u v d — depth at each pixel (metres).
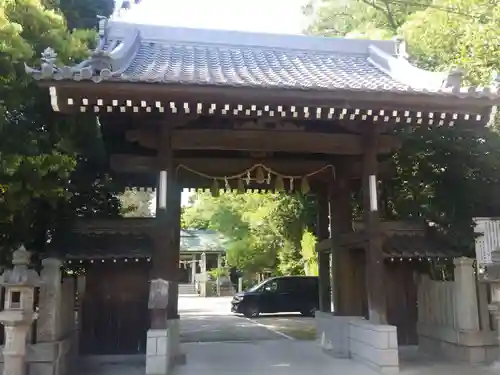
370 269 8.17
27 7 7.94
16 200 7.35
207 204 37.59
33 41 8.10
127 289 9.62
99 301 9.53
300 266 26.72
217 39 11.18
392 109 7.44
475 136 9.78
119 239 8.61
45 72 6.39
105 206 10.47
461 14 10.11
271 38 11.29
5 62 7.07
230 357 9.16
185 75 7.54
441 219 10.06
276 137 8.47
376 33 15.84
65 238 8.54
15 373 6.10
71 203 9.60
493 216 10.27
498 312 7.27
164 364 7.16
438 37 11.02
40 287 6.89
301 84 7.41
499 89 7.56
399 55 11.00
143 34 11.02
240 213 31.92
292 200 17.00
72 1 11.64
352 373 7.62
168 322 8.07
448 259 9.49
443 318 9.10
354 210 11.85
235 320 18.02
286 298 20.08
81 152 9.35
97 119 9.39
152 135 8.08
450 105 7.45
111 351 9.41
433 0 13.32
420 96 7.28
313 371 7.79
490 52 9.55
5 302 6.20
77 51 8.79
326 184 10.95
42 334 6.80
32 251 8.16
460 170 10.08
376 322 7.98
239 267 31.44
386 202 11.43
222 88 6.88
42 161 7.30
